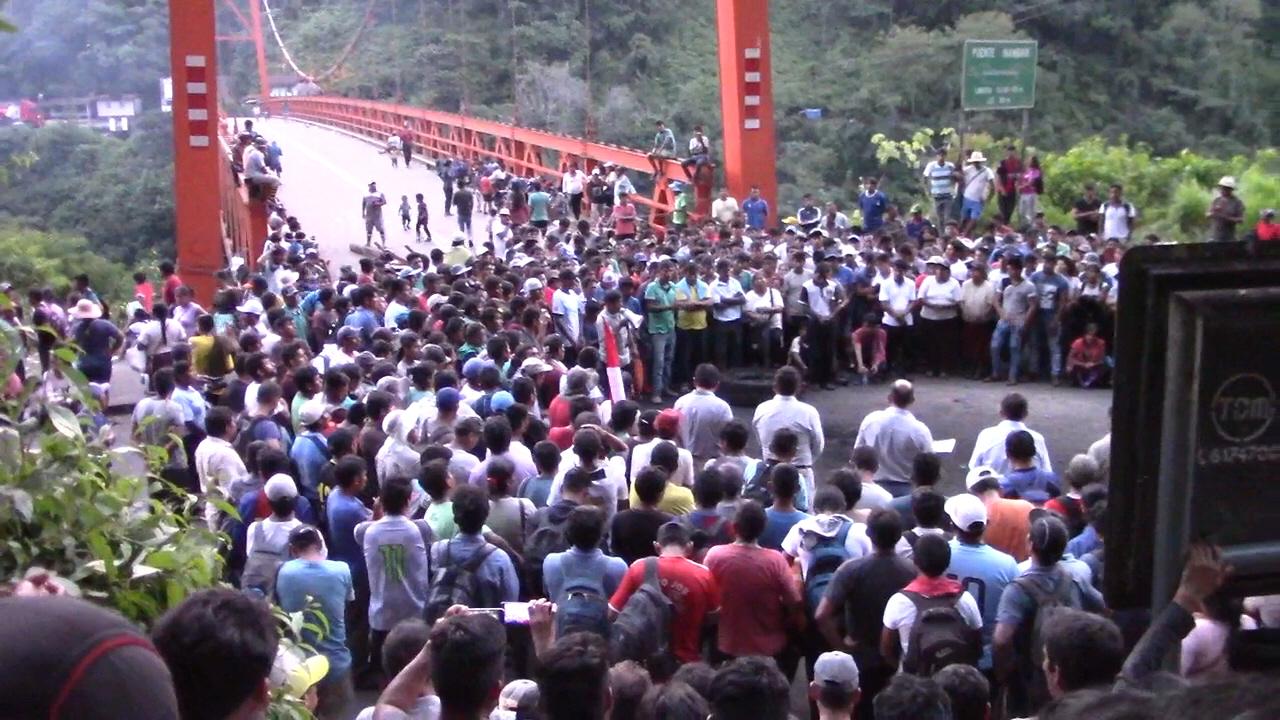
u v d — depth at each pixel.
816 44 50.44
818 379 16.94
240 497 7.84
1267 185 29.41
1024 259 16.67
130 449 3.91
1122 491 1.99
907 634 6.02
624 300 16.05
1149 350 1.96
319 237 31.86
